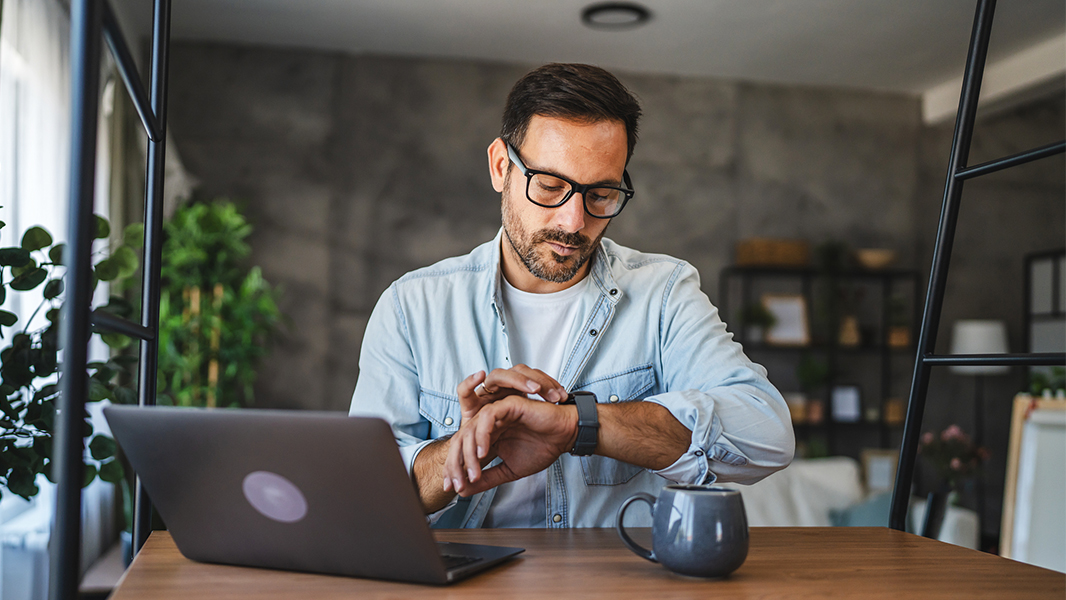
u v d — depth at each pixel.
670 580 0.73
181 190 3.93
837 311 5.24
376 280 4.75
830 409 5.22
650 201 5.12
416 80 4.84
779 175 5.30
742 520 0.73
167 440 0.72
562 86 1.08
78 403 0.57
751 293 5.29
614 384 1.30
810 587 0.71
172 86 4.57
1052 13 4.17
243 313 3.83
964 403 5.41
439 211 4.82
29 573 2.11
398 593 0.68
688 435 0.97
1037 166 5.41
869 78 5.19
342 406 4.68
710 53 4.75
